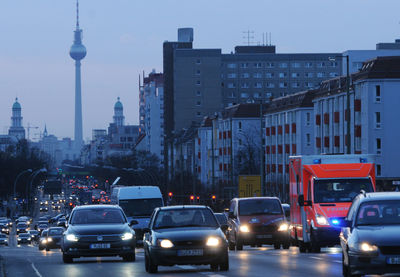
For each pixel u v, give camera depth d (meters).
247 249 76.12
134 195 91.44
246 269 43.00
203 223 42.78
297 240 65.44
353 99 174.38
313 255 57.12
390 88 165.88
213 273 40.47
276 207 74.75
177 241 40.66
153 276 39.88
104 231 51.50
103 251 51.19
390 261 30.92
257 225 72.81
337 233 59.09
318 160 61.44
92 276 40.81
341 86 180.00
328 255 56.69
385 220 33.34
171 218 42.78
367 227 32.62
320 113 193.38
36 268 48.41
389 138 166.38
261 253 63.34
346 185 60.53
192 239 40.72
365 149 167.75
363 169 60.84
